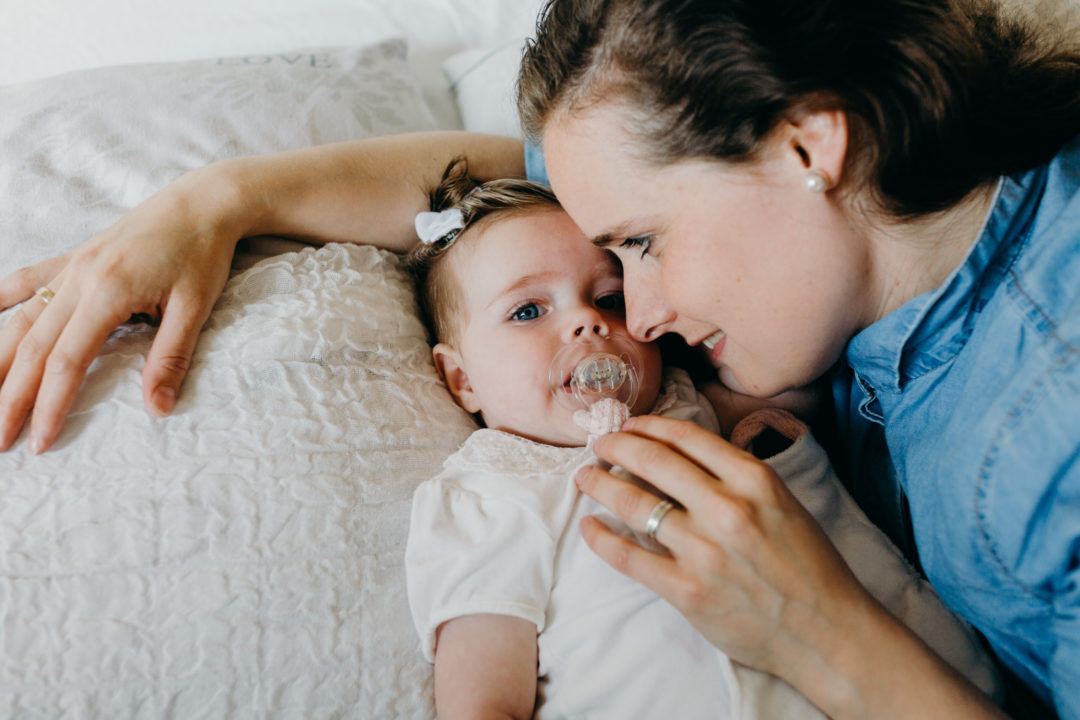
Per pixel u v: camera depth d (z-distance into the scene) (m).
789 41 0.59
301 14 1.62
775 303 0.68
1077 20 0.88
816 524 0.68
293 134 1.11
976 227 0.68
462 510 0.80
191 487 0.73
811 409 1.01
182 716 0.68
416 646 0.77
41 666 0.65
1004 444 0.60
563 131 0.68
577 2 0.66
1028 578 0.63
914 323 0.70
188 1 1.59
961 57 0.62
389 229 1.04
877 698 0.65
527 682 0.76
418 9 1.65
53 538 0.69
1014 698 0.77
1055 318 0.62
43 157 0.98
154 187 1.00
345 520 0.77
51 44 1.55
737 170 0.63
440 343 1.00
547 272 0.91
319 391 0.82
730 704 0.70
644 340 0.82
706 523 0.65
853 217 0.67
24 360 0.76
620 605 0.75
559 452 0.85
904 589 0.82
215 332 0.83
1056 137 0.67
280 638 0.71
